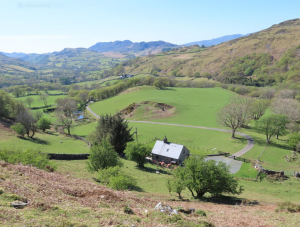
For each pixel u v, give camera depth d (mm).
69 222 13242
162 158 68688
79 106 151125
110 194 20469
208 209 25781
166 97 155500
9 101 103688
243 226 19109
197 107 136500
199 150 77938
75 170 42531
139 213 17344
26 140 69500
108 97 185250
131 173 48281
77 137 87500
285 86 168125
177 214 17453
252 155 70562
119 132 65625
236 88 182500
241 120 89062
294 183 49500
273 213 24562
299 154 70312
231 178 33938
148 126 111250
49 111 153625
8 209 13438
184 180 34250
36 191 17766
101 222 14250
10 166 23516
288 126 90000
